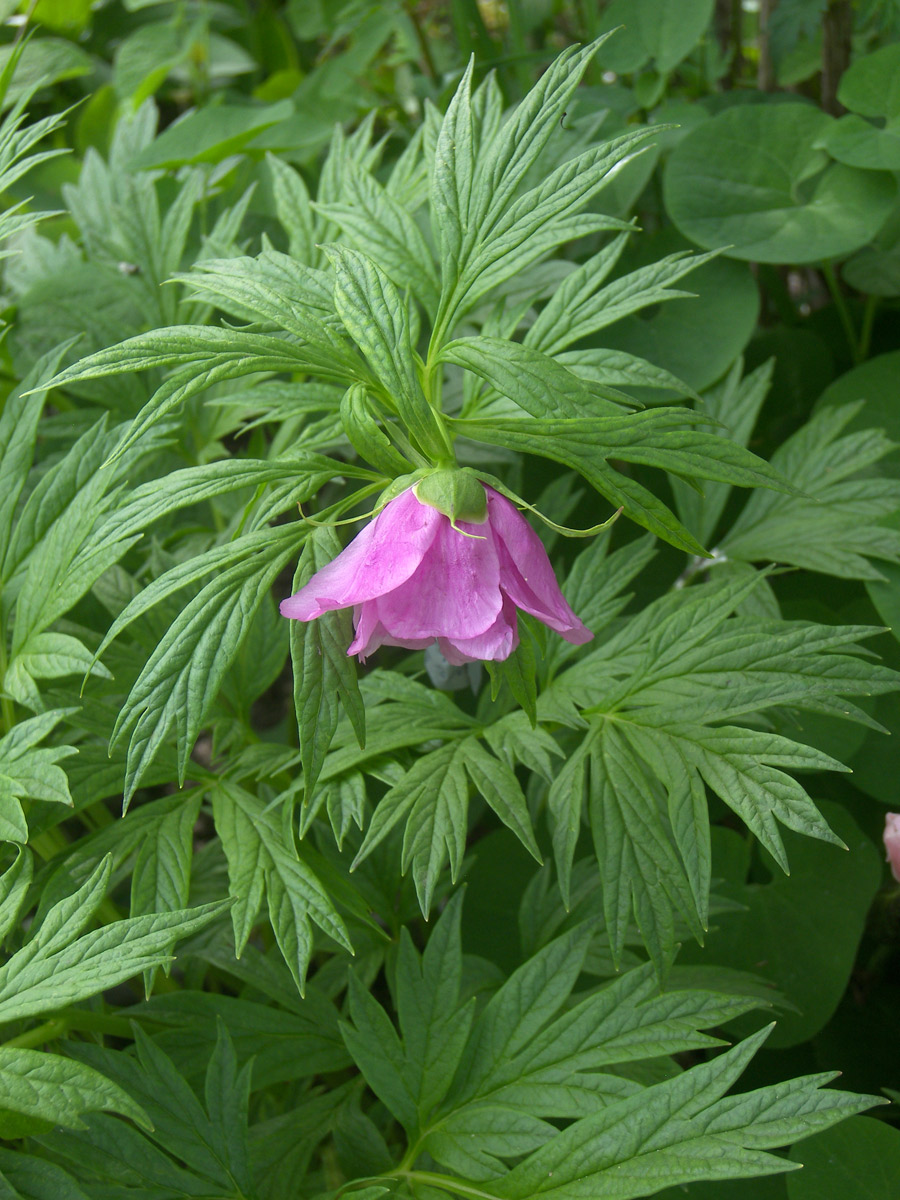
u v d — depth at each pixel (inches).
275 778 19.6
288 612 14.0
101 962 13.6
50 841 18.7
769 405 26.5
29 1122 14.9
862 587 23.1
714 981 18.1
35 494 17.5
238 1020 17.4
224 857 20.5
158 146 26.7
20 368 23.1
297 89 34.9
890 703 21.7
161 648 14.4
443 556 13.9
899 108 22.1
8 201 32.0
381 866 19.8
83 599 22.5
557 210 15.2
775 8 27.6
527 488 25.8
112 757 17.0
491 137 17.5
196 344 14.8
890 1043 21.2
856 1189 16.5
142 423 14.5
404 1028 16.3
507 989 16.3
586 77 29.9
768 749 15.7
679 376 22.8
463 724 17.3
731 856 21.3
